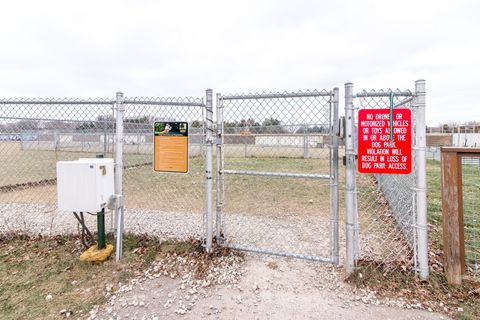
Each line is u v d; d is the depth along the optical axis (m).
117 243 3.05
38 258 3.12
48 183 7.60
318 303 2.30
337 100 2.66
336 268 2.84
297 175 2.88
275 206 5.63
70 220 4.50
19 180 7.89
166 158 3.15
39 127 5.63
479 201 5.13
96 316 2.17
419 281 2.49
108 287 2.55
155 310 2.24
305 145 3.22
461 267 2.41
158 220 4.58
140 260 3.05
